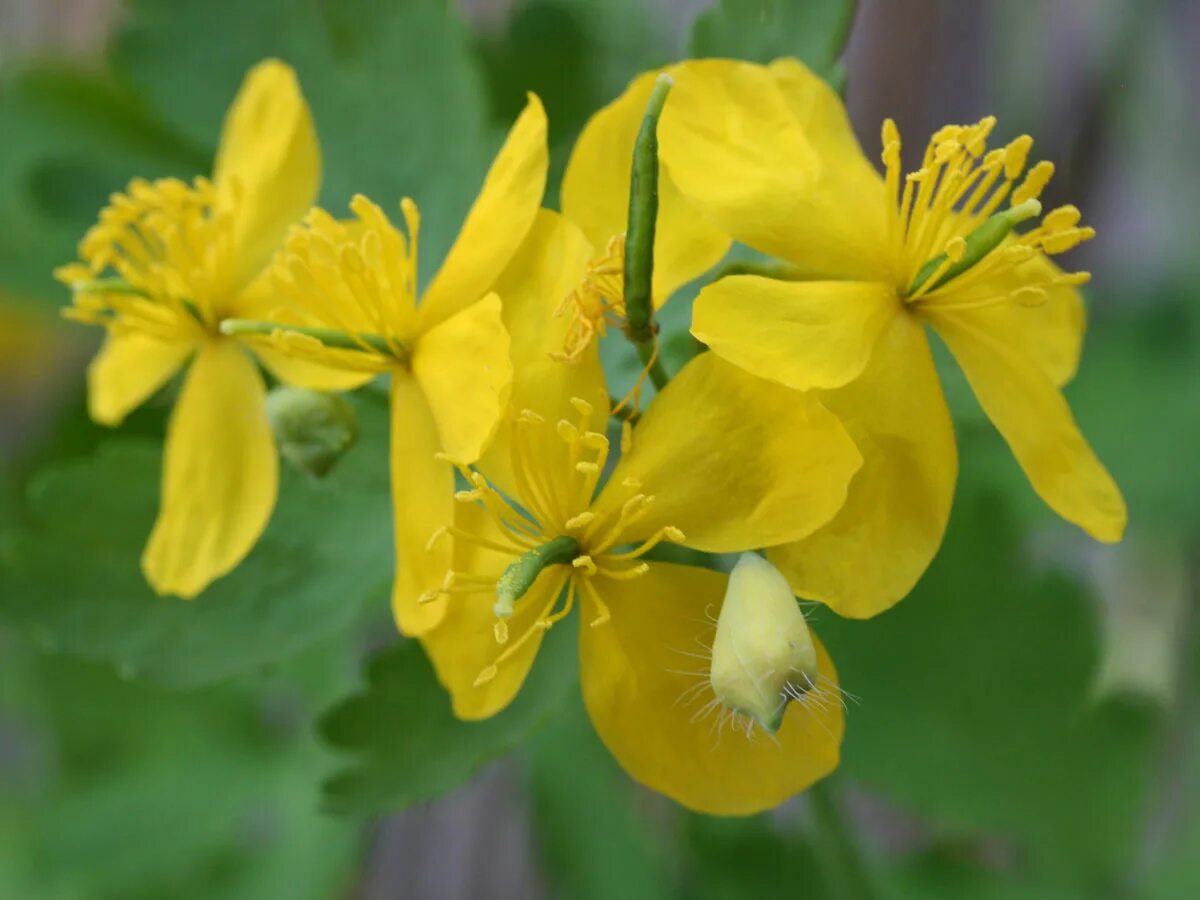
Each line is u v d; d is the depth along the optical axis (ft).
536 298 0.25
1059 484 0.26
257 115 0.30
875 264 0.26
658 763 0.25
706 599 0.25
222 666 0.30
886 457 0.25
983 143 0.26
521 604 0.25
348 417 0.28
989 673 0.33
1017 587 0.33
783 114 0.26
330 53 0.33
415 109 0.32
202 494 0.29
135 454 0.31
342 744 0.27
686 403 0.24
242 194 0.30
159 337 0.29
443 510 0.25
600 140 0.26
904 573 0.24
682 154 0.26
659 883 0.36
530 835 0.37
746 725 0.25
